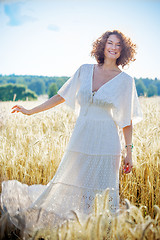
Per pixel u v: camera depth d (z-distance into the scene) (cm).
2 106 692
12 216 237
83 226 181
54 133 472
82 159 263
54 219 246
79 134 265
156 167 331
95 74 271
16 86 5791
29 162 345
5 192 268
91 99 260
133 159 341
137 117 276
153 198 291
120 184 326
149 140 366
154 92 5644
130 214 185
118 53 267
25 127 539
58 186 268
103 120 262
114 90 262
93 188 259
